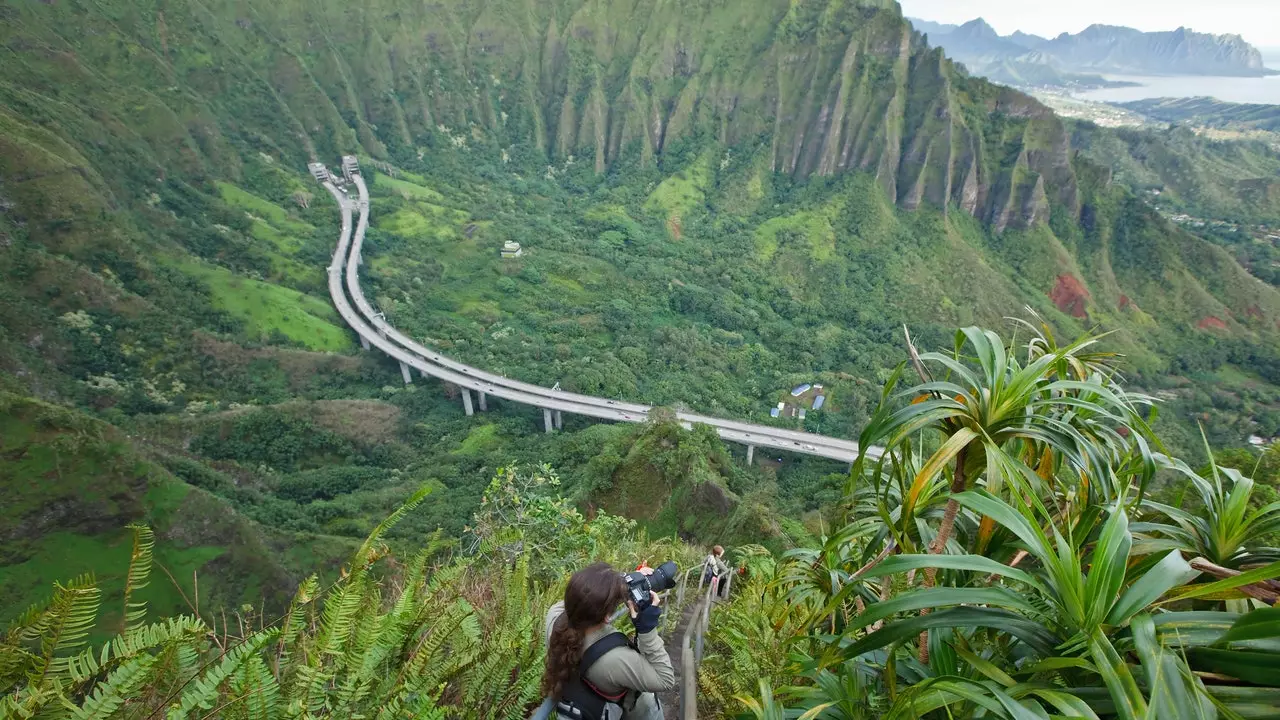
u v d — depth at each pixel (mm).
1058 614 1477
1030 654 1829
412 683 2051
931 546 2148
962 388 1968
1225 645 1333
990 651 1854
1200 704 1171
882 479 2639
